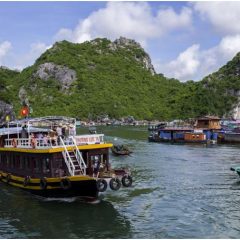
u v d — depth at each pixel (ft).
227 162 161.17
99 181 86.22
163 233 73.92
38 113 633.20
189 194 102.89
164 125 381.19
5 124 142.00
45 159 95.50
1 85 537.24
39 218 82.12
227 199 97.71
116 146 194.59
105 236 72.38
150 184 115.24
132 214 85.10
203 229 76.07
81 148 95.96
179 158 176.04
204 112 643.04
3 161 117.29
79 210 87.10
